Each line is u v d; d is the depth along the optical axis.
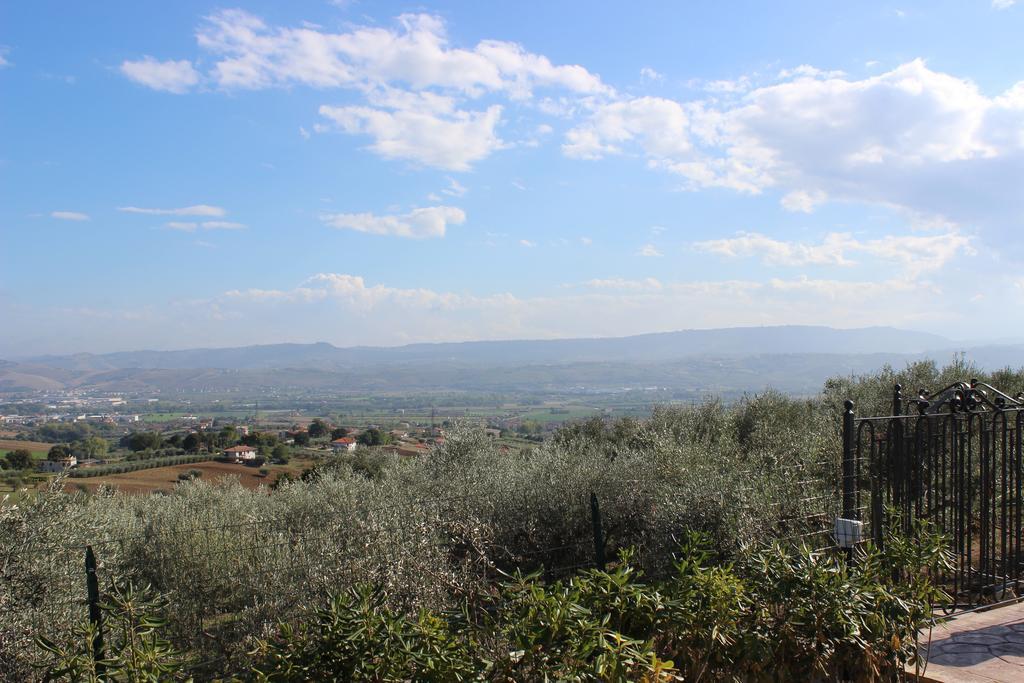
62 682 3.70
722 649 3.92
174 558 6.34
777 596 4.03
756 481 7.05
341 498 7.43
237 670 5.41
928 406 6.32
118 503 8.46
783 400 13.05
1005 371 11.95
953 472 5.99
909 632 4.10
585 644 3.27
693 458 8.10
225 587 6.30
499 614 3.86
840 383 13.64
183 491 9.70
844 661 4.02
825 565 4.27
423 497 7.43
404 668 3.27
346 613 3.44
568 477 8.21
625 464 8.41
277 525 6.86
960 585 6.29
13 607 4.94
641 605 3.91
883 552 4.60
